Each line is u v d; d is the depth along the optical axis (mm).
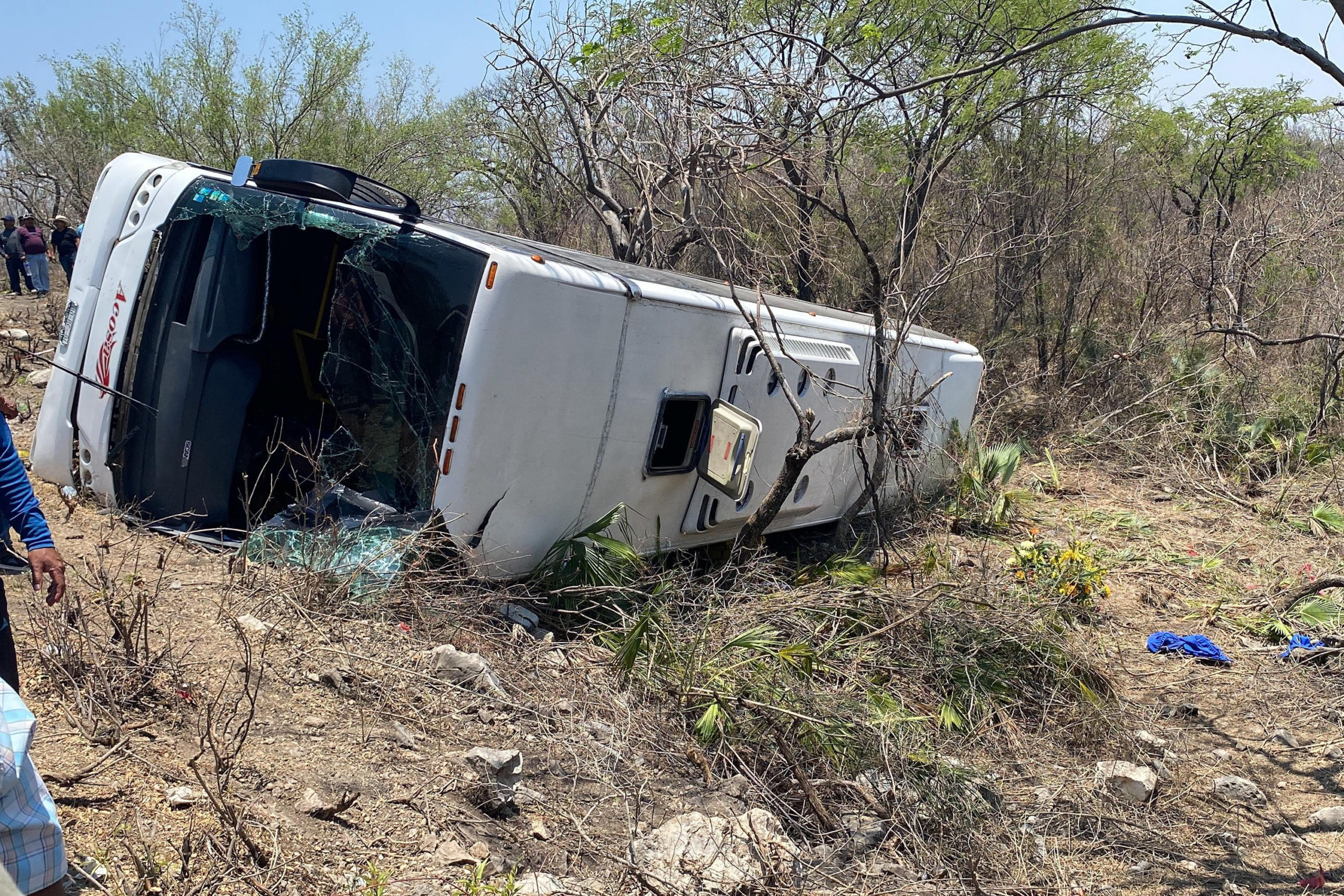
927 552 8148
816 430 7711
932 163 11945
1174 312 14484
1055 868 4527
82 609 4293
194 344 5840
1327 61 5148
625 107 10586
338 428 6051
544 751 4367
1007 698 5902
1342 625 7863
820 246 11359
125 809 3199
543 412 5562
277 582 5094
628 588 5762
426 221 5781
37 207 22688
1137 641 7746
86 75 19109
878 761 4812
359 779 3750
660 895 3467
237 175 5797
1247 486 11906
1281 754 6031
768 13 10945
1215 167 16000
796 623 5914
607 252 14734
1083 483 12102
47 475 6340
